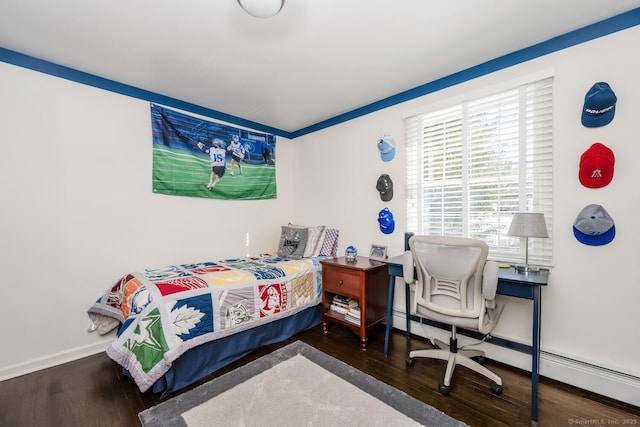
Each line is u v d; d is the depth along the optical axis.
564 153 1.81
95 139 2.28
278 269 2.51
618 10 1.60
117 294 2.29
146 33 1.76
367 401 1.63
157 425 1.45
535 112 1.94
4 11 1.55
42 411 1.57
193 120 2.85
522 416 1.51
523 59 1.97
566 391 1.72
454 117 2.32
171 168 2.68
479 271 1.60
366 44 1.90
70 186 2.17
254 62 2.11
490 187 2.13
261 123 3.47
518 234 1.75
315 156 3.49
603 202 1.69
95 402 1.65
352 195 3.08
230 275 2.25
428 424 1.45
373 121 2.87
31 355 2.01
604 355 1.69
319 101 2.83
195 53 1.99
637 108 1.59
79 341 2.20
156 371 1.63
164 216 2.66
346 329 2.73
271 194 3.57
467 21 1.68
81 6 1.52
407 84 2.49
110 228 2.35
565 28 1.76
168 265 2.68
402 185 2.64
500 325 2.06
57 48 1.92
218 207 3.07
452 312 1.70
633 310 1.61
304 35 1.80
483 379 1.86
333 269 2.58
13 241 1.95
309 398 1.66
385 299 2.64
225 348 2.04
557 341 1.84
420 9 1.58
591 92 1.65
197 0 1.49
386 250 2.72
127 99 2.44
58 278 2.12
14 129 1.96
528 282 1.56
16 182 1.96
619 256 1.65
